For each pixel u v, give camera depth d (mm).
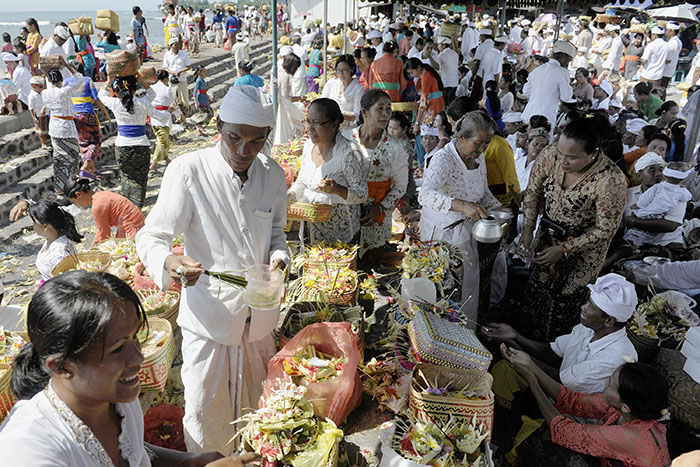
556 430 2637
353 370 2561
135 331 1289
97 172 8172
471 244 3588
